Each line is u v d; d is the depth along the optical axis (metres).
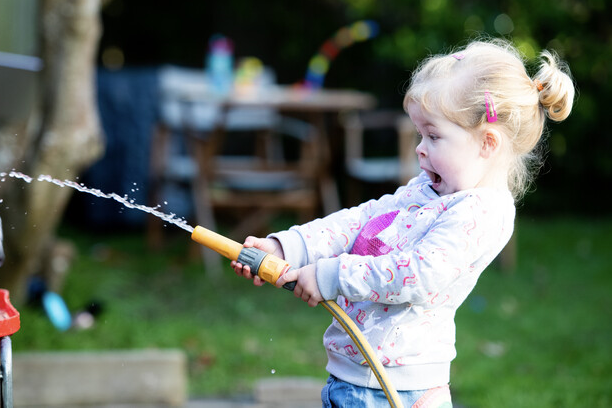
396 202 1.86
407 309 1.72
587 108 7.63
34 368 3.19
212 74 5.72
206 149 5.48
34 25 3.43
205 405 3.30
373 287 1.66
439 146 1.72
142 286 4.97
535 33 7.70
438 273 1.65
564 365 3.86
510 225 1.73
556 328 4.47
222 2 8.33
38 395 3.18
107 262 5.47
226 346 3.97
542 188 8.20
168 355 3.29
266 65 8.41
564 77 1.81
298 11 8.20
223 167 5.69
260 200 5.70
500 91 1.71
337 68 8.25
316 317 4.55
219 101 5.22
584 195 8.21
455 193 1.74
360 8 7.70
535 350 4.09
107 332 3.94
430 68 1.77
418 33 7.53
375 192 6.94
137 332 3.99
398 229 1.78
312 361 3.83
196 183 5.51
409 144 5.99
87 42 3.44
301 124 7.54
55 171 3.51
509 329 4.44
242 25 8.41
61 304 3.96
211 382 3.54
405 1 7.56
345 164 6.69
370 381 1.73
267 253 1.74
